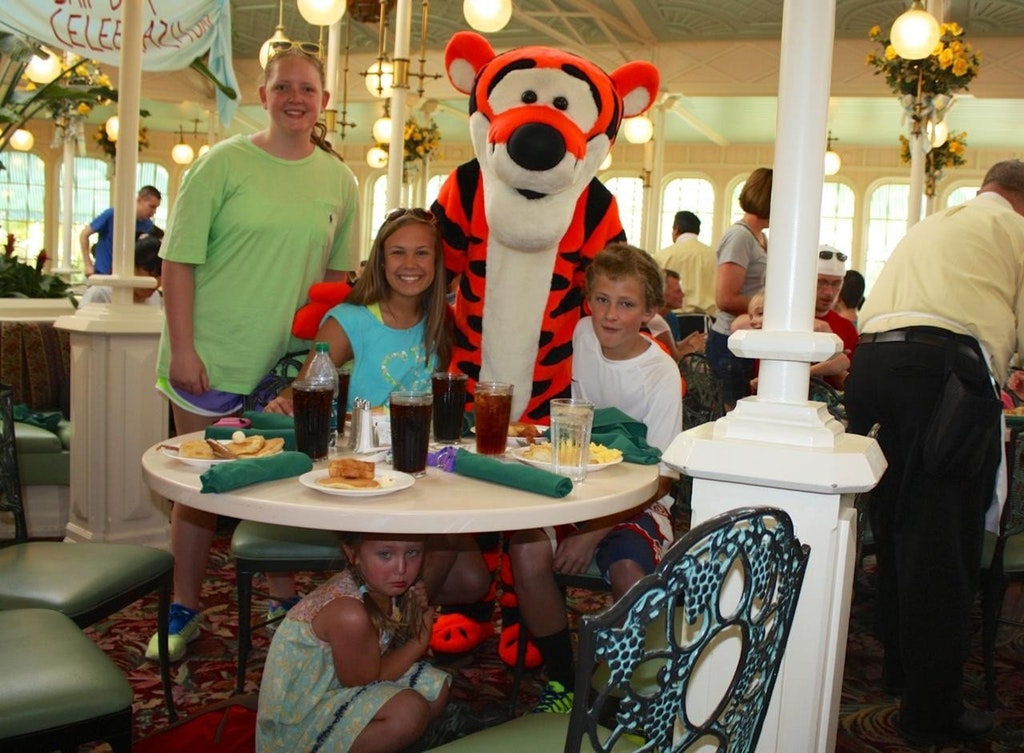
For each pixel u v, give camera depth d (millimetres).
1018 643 2957
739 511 954
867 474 1347
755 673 1063
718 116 11906
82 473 3242
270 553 2139
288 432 1763
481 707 2281
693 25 8398
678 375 2162
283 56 2465
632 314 2018
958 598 2152
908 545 2182
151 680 2348
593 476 1670
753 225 4234
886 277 2375
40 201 15453
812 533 1392
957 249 2217
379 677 1722
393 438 1591
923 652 2180
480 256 2240
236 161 2469
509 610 2461
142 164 15695
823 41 1429
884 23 7773
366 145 15648
